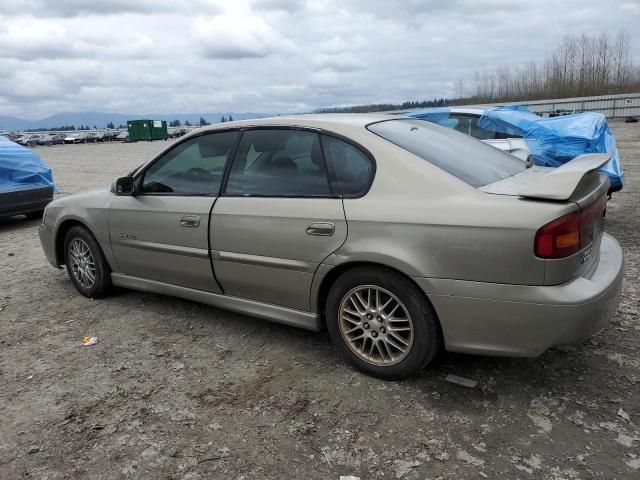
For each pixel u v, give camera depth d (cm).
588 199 274
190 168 393
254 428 278
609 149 668
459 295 276
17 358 371
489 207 269
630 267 501
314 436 269
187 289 405
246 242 349
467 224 270
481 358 338
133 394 316
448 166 305
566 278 261
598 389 297
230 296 380
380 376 317
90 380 335
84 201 466
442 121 770
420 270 283
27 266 620
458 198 280
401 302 298
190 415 292
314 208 319
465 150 350
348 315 324
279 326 407
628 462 238
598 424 266
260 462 251
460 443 257
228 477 242
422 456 249
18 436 279
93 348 381
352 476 238
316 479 238
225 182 369
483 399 293
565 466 238
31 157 911
